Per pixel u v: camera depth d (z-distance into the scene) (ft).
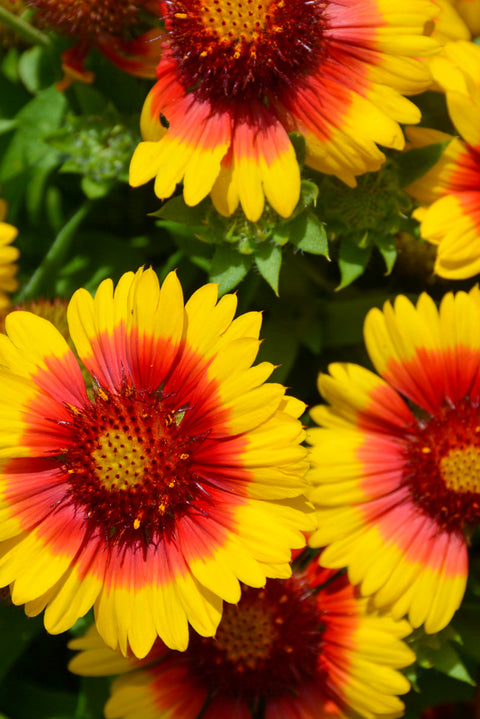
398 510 1.57
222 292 1.53
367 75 1.50
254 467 1.44
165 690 1.60
